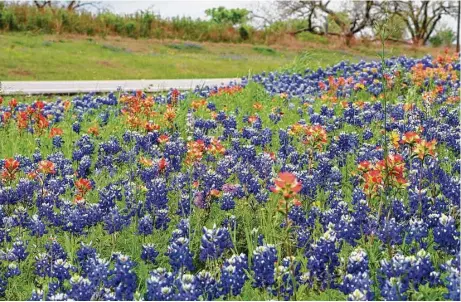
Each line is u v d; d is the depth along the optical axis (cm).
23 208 692
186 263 542
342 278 521
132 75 3522
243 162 891
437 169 733
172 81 3177
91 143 1070
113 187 779
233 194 727
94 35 5516
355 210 657
